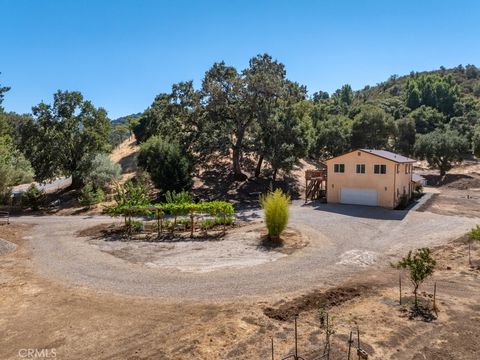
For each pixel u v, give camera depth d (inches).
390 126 2568.9
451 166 2172.7
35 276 536.1
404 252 666.2
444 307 405.1
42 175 1477.6
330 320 376.5
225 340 335.3
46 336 347.9
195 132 1546.5
